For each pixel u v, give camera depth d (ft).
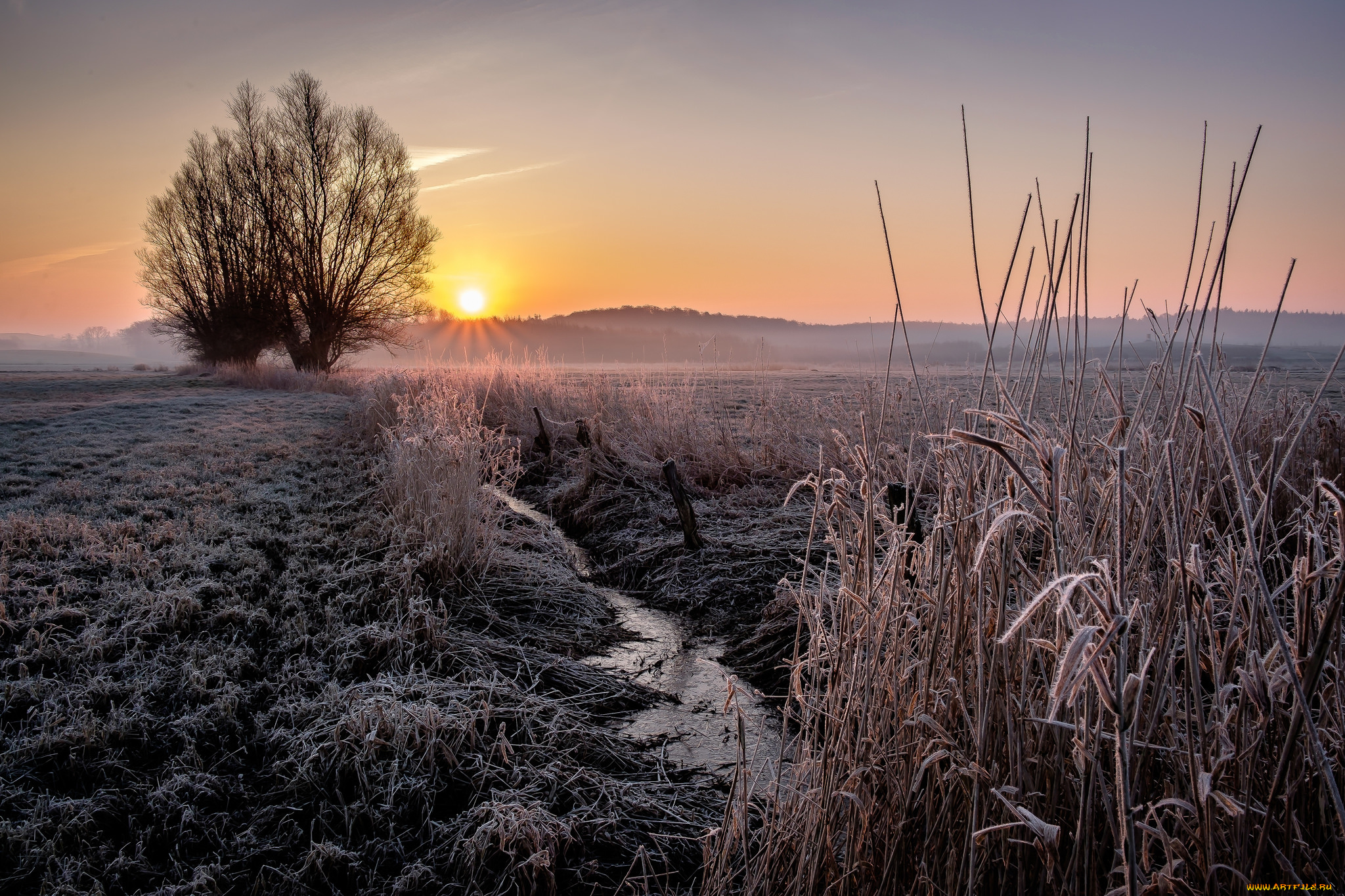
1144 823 4.82
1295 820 4.99
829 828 6.72
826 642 7.52
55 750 10.96
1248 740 5.29
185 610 15.56
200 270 103.96
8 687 12.41
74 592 16.75
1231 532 5.64
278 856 9.37
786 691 14.25
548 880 8.96
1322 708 5.39
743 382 57.21
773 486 27.17
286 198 96.94
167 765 10.85
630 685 14.74
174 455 35.50
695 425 32.24
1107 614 3.70
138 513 24.14
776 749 12.29
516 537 23.07
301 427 48.08
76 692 12.43
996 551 5.74
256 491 28.09
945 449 6.68
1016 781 5.57
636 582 21.21
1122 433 6.44
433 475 22.11
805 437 29.94
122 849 9.23
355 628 15.29
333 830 9.80
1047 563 6.08
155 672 13.26
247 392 77.97
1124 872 5.10
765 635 16.39
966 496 6.14
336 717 11.90
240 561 19.44
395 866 9.33
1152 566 7.73
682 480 28.58
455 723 11.60
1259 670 4.89
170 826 9.70
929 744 5.92
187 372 112.88
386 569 18.53
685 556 21.47
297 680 13.32
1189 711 4.92
